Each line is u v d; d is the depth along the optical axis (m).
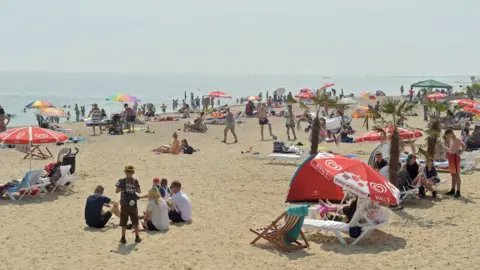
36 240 9.44
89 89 119.12
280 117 40.81
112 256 8.56
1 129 24.44
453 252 8.71
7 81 184.25
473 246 9.00
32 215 11.22
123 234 9.19
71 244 9.20
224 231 10.05
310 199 11.38
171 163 17.98
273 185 14.27
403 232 9.96
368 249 8.97
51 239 9.49
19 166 17.52
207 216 11.17
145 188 13.96
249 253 8.74
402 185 12.27
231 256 8.58
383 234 9.84
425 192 13.08
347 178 9.08
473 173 15.86
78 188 13.98
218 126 33.69
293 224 8.82
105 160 18.66
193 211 11.59
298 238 9.66
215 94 45.53
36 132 13.16
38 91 105.56
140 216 10.91
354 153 20.45
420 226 10.34
